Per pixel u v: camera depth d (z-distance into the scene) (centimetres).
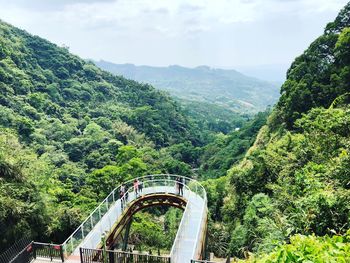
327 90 3198
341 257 505
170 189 2361
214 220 3197
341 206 1057
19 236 1698
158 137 8581
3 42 7744
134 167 4241
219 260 2398
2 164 1819
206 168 7631
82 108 8194
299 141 2258
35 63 8975
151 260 1288
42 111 6619
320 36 3716
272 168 2417
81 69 10700
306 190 1380
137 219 3500
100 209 1788
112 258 1325
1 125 4734
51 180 3064
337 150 1711
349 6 3641
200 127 13612
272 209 1664
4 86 6103
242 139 7669
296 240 606
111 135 6631
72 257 1424
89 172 4941
